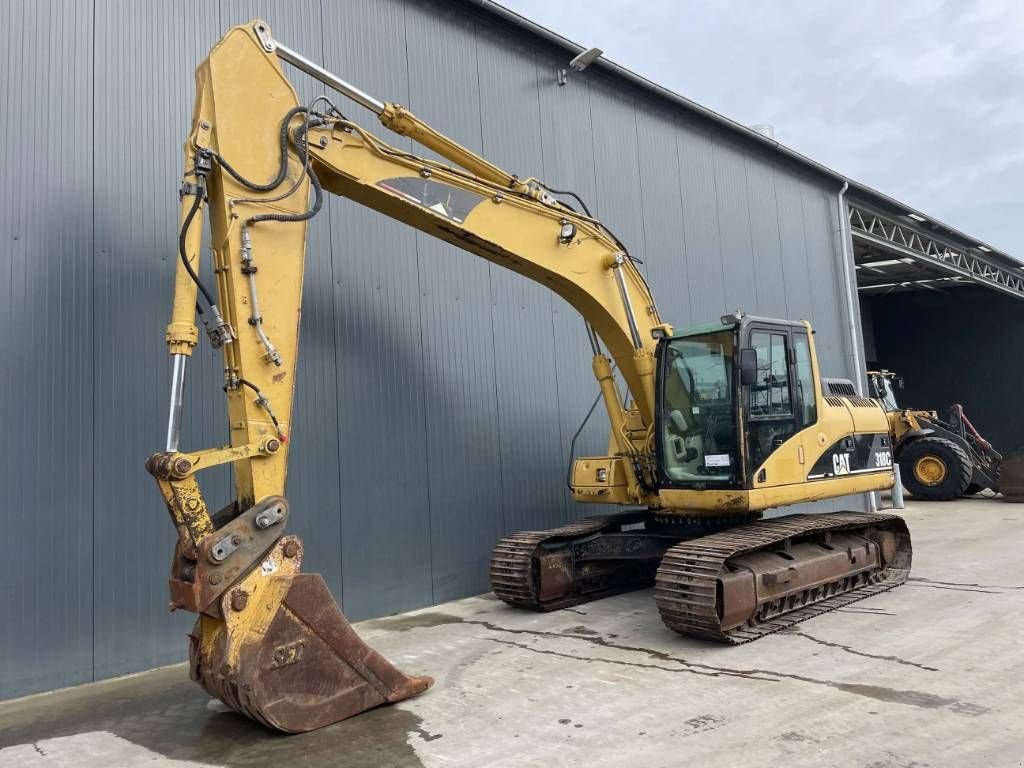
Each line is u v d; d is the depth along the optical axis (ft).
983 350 83.97
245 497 14.74
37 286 18.78
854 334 49.80
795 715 13.78
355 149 17.54
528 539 23.88
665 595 18.95
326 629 14.38
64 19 19.84
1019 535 34.60
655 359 23.24
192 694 17.17
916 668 16.21
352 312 24.34
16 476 18.10
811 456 22.98
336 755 12.94
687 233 38.55
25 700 17.42
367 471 24.18
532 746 12.93
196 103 15.65
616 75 35.14
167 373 20.61
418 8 27.86
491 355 28.22
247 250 14.99
